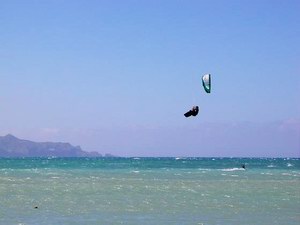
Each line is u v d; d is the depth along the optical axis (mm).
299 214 41406
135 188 62438
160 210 43219
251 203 48219
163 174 96500
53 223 36375
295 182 74250
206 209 44031
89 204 46875
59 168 129000
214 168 136875
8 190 58688
